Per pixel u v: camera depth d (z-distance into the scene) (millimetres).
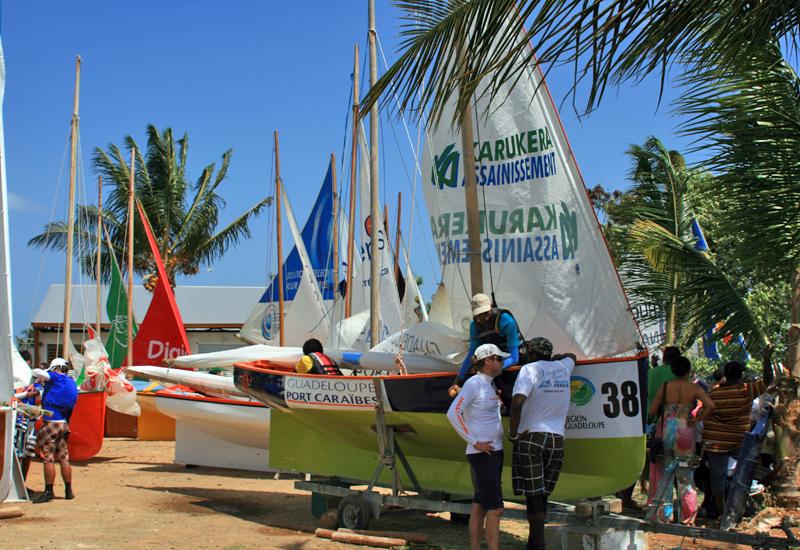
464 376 6676
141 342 15531
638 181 14305
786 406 8312
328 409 7754
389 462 7496
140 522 7930
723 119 8297
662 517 7773
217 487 10336
